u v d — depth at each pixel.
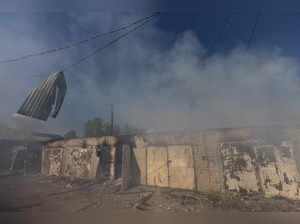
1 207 6.45
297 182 7.48
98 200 7.63
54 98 6.88
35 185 11.36
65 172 15.11
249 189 8.16
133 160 11.77
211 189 8.98
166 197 7.95
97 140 13.99
